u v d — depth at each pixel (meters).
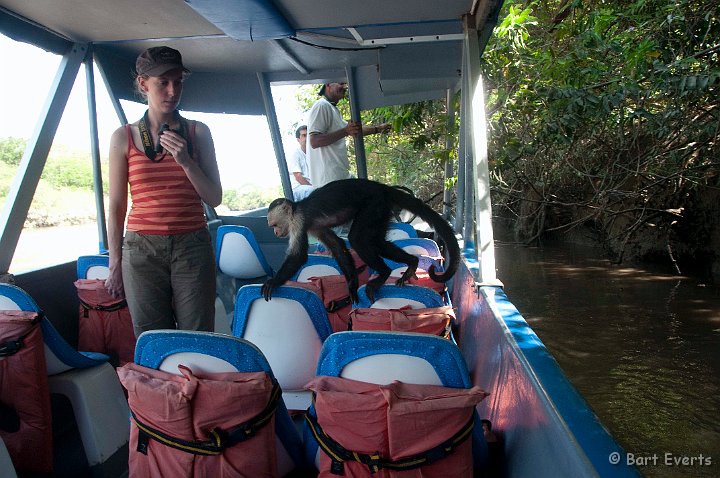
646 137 9.80
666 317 7.19
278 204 4.17
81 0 3.58
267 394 2.00
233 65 6.21
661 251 9.88
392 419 1.84
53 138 3.96
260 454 2.03
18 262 4.15
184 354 2.05
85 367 3.15
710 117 8.55
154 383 2.00
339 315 3.84
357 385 2.00
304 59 6.11
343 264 4.18
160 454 2.04
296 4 3.90
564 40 8.82
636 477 1.34
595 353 6.25
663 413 4.94
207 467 1.99
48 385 2.83
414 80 6.78
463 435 1.91
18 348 2.62
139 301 2.92
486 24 4.09
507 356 2.45
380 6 3.98
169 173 2.88
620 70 8.39
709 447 4.42
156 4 3.77
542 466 1.74
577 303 8.00
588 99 7.36
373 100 7.04
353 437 1.92
